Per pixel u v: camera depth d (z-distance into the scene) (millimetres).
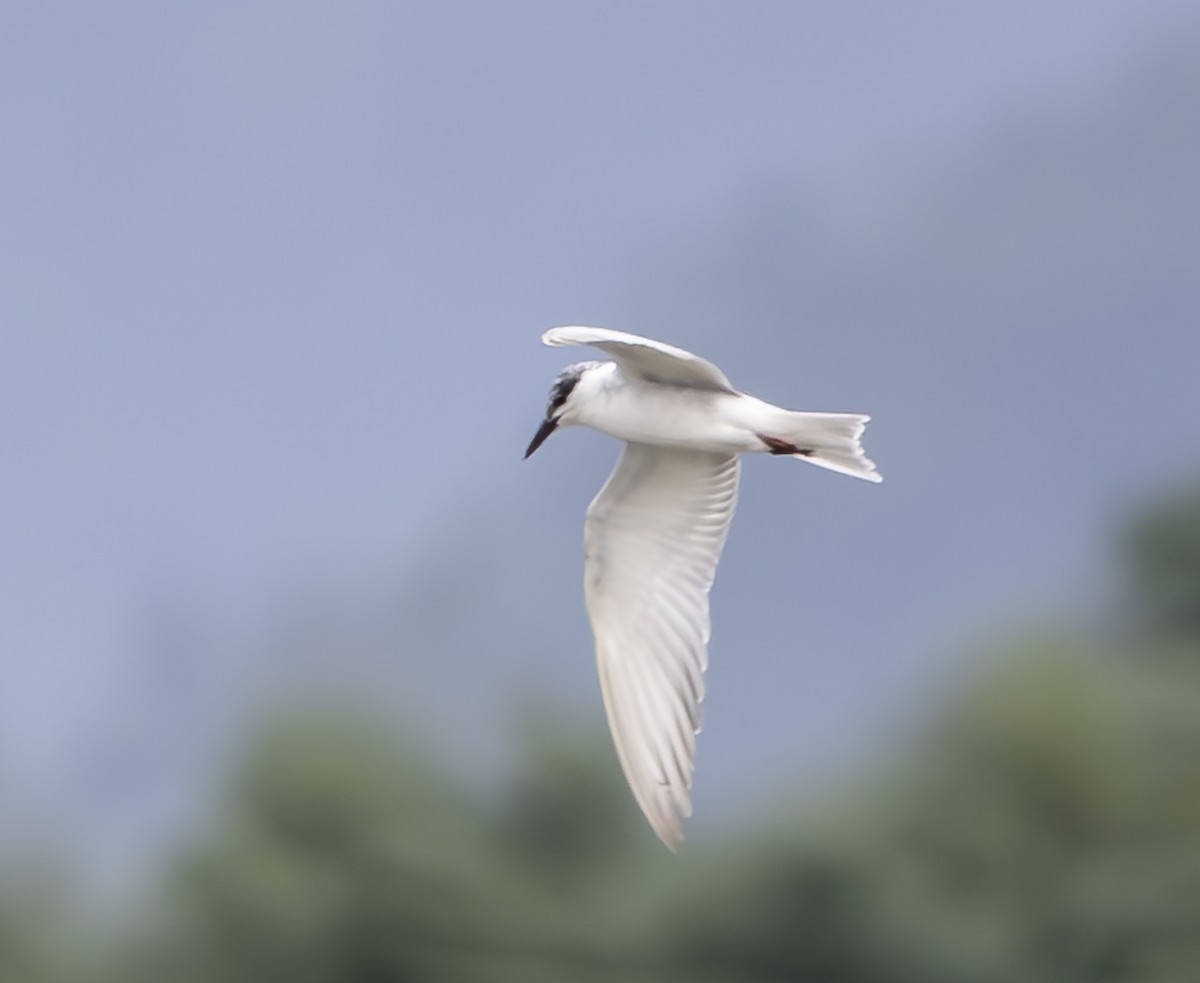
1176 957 15383
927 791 15930
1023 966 15336
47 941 16016
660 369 9055
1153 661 17656
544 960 15055
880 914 15039
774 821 15508
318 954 15172
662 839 9062
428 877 15141
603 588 9453
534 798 15508
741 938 15086
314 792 15539
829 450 9078
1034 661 16344
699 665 9281
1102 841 15930
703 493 9492
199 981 15477
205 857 15562
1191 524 19875
